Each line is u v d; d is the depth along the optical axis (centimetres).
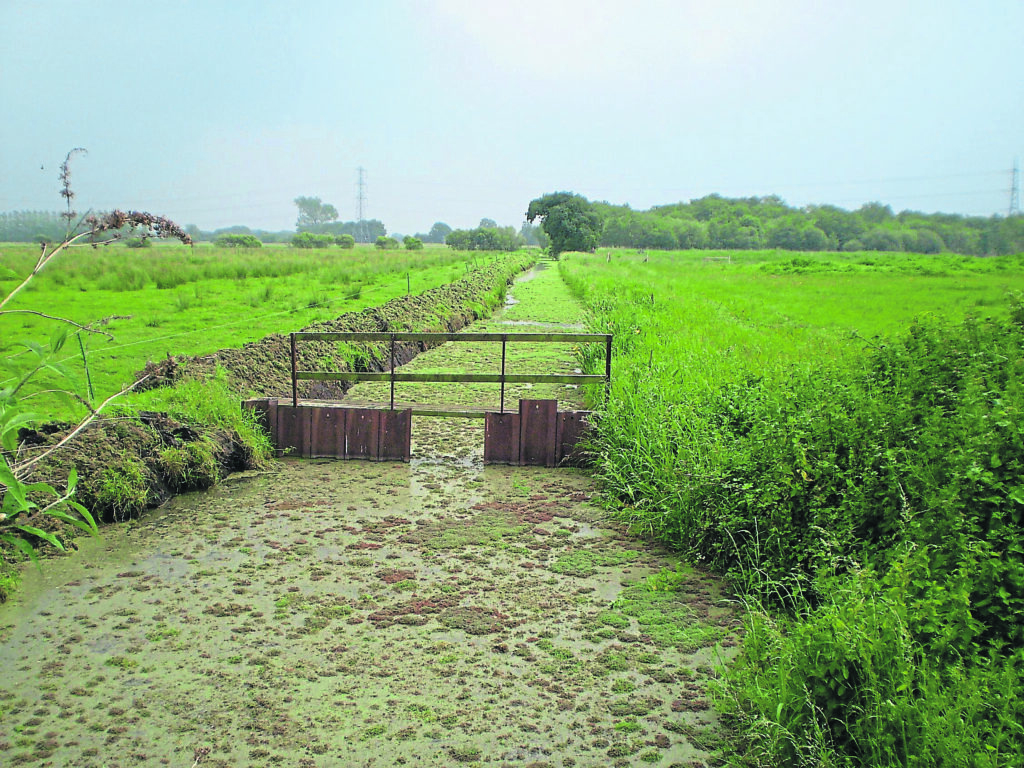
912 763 271
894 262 5056
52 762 314
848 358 699
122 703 358
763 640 367
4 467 270
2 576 473
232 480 705
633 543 573
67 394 300
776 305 2145
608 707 361
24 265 2122
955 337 631
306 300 1839
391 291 2247
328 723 344
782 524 490
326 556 536
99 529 573
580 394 1043
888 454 450
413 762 318
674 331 1320
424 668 392
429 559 535
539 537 581
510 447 772
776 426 550
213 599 466
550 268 5294
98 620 438
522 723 347
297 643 415
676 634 434
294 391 797
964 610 326
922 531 393
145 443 655
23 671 384
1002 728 277
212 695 365
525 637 428
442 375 783
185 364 903
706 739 337
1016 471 400
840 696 317
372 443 782
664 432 643
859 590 349
